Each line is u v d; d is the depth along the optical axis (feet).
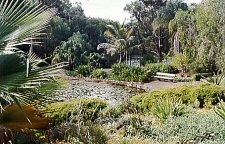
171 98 26.73
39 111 12.90
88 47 95.71
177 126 19.76
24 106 11.53
